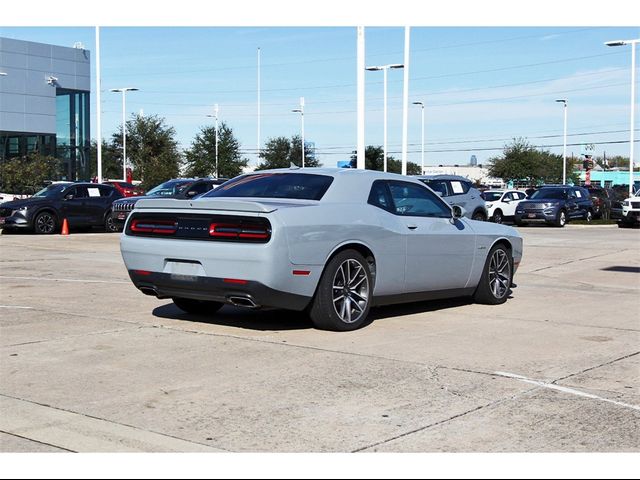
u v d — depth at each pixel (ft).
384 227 26.86
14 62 148.05
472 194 77.41
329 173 27.12
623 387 19.25
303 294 24.47
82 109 164.14
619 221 100.27
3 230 82.12
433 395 18.33
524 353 22.91
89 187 81.56
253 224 23.52
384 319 28.53
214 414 16.80
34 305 30.71
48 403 17.52
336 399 17.93
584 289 38.14
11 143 151.84
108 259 50.49
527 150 264.52
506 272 33.09
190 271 24.70
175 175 198.49
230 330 25.73
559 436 15.65
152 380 19.43
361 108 79.66
